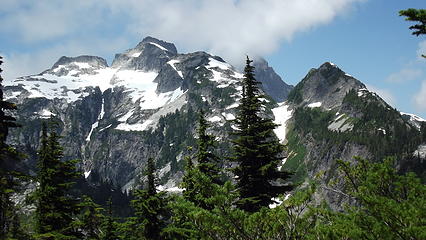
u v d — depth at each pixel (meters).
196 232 15.16
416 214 11.27
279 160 26.64
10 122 27.59
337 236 13.28
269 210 13.91
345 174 15.61
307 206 14.47
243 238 13.74
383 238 11.77
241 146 27.42
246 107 27.95
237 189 25.92
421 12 11.56
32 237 29.28
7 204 26.91
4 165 26.23
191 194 27.45
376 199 11.91
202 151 30.30
